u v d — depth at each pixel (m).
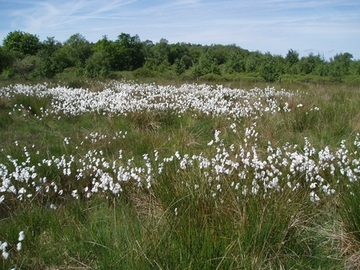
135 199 4.34
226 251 2.93
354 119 7.57
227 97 11.88
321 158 4.71
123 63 55.69
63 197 4.54
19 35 57.22
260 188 4.00
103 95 11.26
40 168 5.16
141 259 2.87
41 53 28.17
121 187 4.54
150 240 3.06
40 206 4.23
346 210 3.47
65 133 7.78
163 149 6.31
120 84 16.33
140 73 27.30
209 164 4.54
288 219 3.42
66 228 3.66
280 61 35.16
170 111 8.70
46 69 26.31
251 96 11.60
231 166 4.77
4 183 4.26
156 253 2.91
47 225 3.80
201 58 29.00
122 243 3.18
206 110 8.90
